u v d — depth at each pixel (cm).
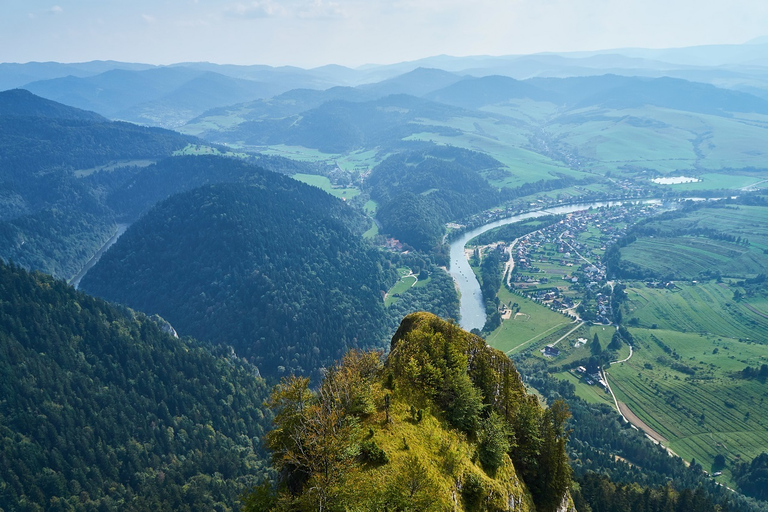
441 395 8000
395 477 5941
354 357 8856
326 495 5497
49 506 18975
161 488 19625
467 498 6638
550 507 8438
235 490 19712
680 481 19000
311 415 6519
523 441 8750
